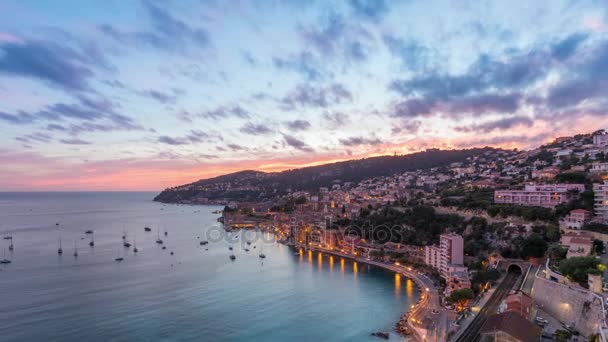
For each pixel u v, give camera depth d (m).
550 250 169.38
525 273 168.50
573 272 117.62
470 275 169.38
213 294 177.62
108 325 138.50
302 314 150.00
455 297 139.50
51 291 181.88
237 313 151.50
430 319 133.38
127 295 175.62
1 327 136.25
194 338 127.94
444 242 188.88
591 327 98.56
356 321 141.75
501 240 195.62
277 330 134.38
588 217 185.25
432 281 191.62
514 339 90.19
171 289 186.12
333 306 159.25
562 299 115.00
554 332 104.00
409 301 164.38
